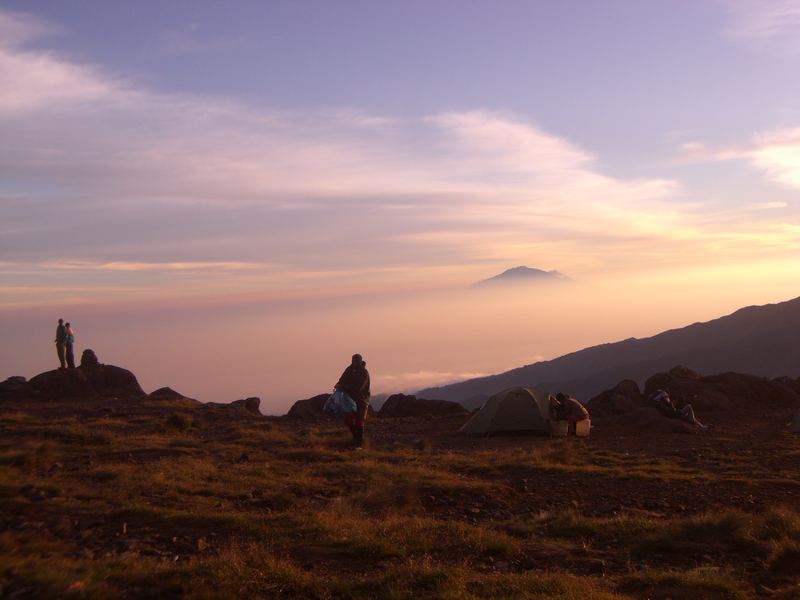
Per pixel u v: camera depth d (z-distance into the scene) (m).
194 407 30.05
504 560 8.74
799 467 16.67
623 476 15.02
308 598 7.04
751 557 9.00
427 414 29.86
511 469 16.20
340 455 17.73
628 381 29.44
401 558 8.58
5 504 10.64
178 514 10.37
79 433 18.91
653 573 7.91
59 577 6.79
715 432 23.30
